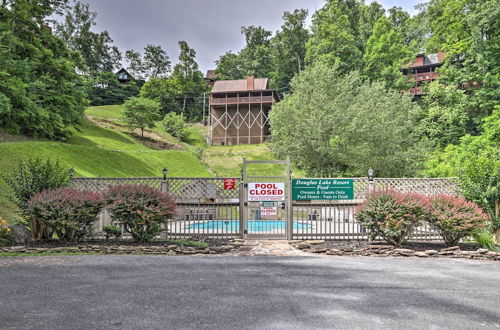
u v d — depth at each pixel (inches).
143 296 204.7
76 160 1051.3
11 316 169.2
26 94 1066.7
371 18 2731.3
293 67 3157.0
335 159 979.9
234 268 289.7
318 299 202.7
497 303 198.4
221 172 1662.2
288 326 159.0
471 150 1000.9
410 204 383.9
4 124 1075.3
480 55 1197.1
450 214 383.6
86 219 389.1
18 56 1029.2
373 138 966.4
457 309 187.2
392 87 1736.0
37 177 416.8
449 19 1467.8
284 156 1056.2
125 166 1262.3
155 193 400.5
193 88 3604.8
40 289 217.3
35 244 376.5
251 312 178.2
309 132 942.4
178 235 446.0
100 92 3277.6
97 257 335.0
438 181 475.2
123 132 2090.3
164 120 2551.7
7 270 270.5
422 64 2321.6
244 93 2556.6
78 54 1472.7
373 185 458.6
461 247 394.3
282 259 335.3
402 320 169.5
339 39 1923.0
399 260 339.6
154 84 3326.8
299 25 3186.5
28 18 1137.4
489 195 430.9
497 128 991.6
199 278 251.9
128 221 384.5
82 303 190.2
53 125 1242.0
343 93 1055.0
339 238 439.2
